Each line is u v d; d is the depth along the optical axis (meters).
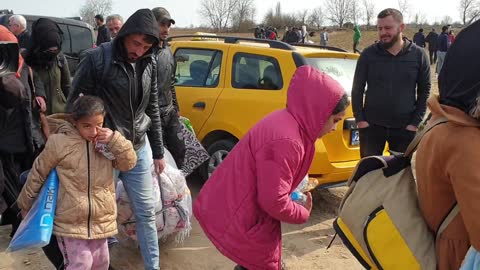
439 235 2.10
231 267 4.33
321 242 4.84
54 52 4.92
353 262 4.47
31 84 4.43
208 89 5.80
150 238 3.72
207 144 5.79
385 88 4.64
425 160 2.06
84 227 3.24
